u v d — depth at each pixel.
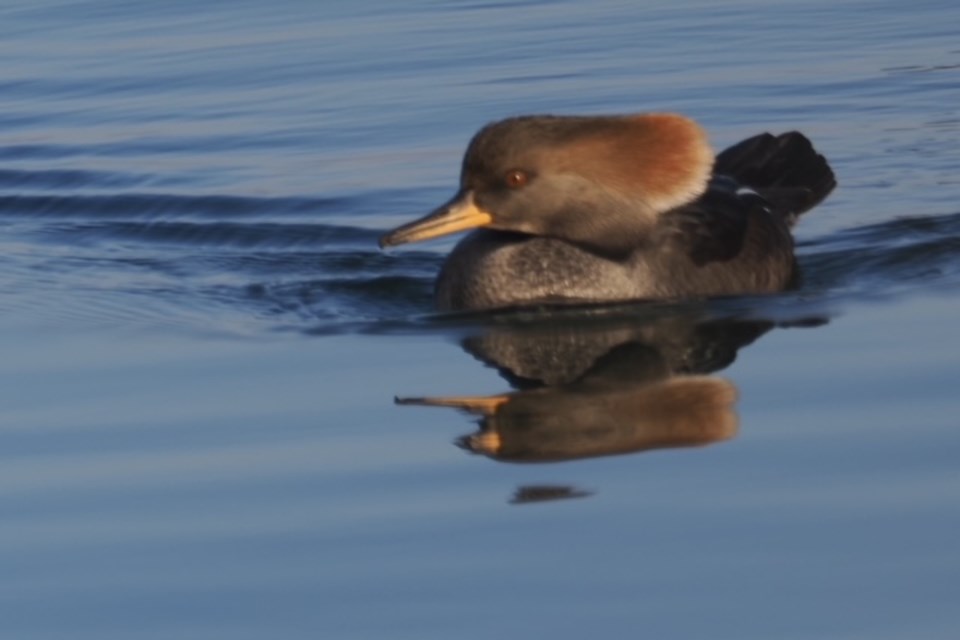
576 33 21.31
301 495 9.66
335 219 15.93
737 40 20.62
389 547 8.92
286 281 14.34
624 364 11.89
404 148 17.41
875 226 15.08
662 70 19.50
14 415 11.11
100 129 18.58
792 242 14.41
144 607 8.37
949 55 19.59
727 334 12.48
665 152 13.34
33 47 21.55
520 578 8.51
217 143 17.94
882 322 12.48
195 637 8.04
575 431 10.55
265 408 11.10
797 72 19.31
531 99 18.53
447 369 11.85
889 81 18.83
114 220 16.27
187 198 16.55
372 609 8.24
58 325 13.10
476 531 9.08
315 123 18.30
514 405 11.05
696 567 8.55
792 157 15.41
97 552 9.01
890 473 9.58
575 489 9.62
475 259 13.44
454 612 8.18
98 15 22.88
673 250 13.42
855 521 8.98
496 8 22.67
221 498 9.66
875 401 10.75
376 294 14.00
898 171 16.42
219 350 12.38
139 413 11.06
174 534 9.19
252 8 23.02
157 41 21.58
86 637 8.09
